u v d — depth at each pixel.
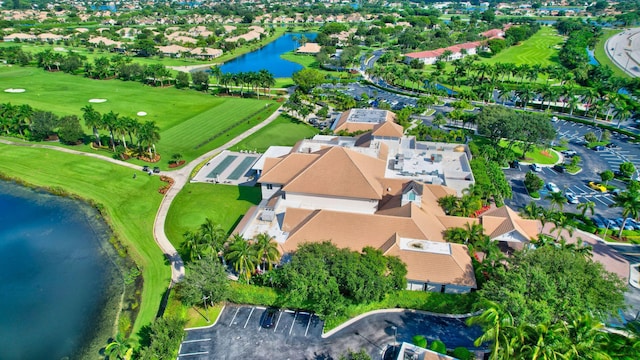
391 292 70.75
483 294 61.91
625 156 135.25
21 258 87.81
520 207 104.62
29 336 69.56
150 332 66.88
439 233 81.06
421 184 86.00
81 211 104.38
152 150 137.62
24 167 124.88
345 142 126.06
